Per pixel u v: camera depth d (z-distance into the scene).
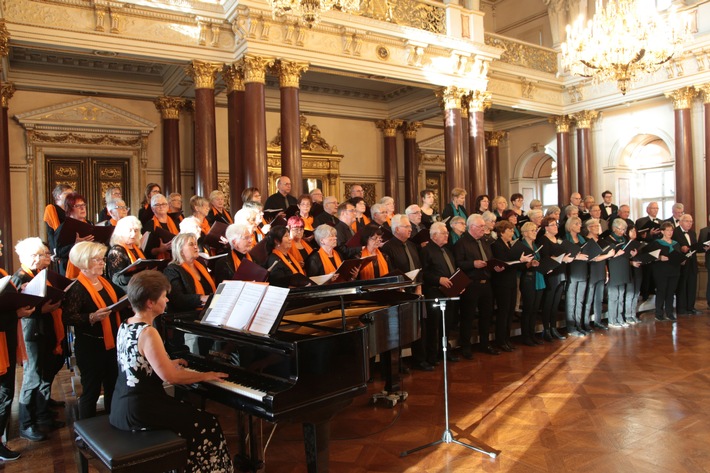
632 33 8.47
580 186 15.05
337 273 4.59
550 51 14.88
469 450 3.97
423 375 6.00
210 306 3.64
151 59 9.00
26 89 10.80
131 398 2.99
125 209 5.78
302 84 13.52
